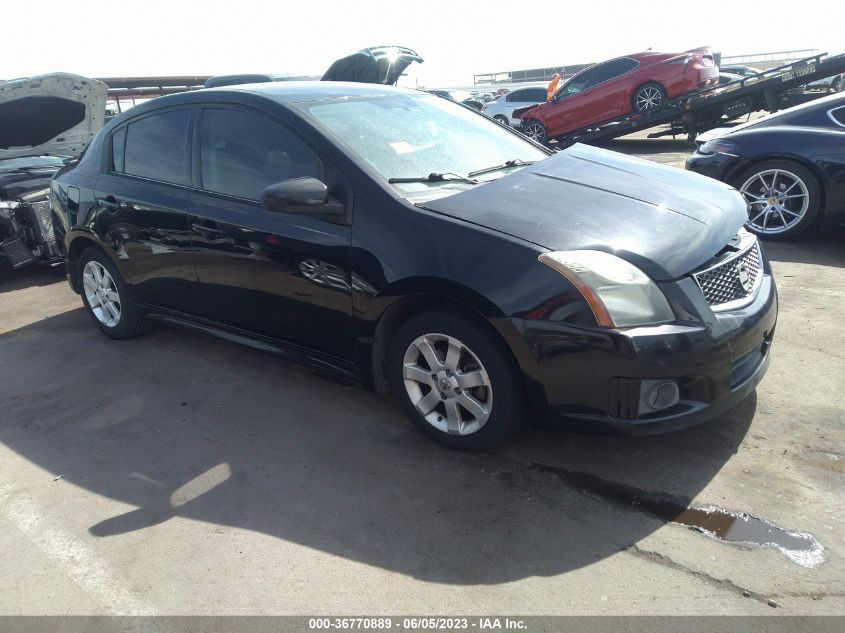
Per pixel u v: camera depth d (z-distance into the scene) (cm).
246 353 421
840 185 531
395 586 222
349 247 292
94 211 417
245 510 267
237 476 291
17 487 294
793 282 477
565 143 1395
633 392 245
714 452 282
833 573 215
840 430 291
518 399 267
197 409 354
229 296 355
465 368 280
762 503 249
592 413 253
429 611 211
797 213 561
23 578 239
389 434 316
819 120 559
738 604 205
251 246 329
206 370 400
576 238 260
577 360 246
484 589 218
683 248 263
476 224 269
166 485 288
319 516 260
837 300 436
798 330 395
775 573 217
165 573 235
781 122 579
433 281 267
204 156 361
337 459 298
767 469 269
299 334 332
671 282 252
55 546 254
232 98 353
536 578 221
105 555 247
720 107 1180
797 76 1062
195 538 252
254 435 324
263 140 336
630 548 232
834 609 201
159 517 267
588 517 249
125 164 409
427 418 298
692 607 206
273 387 373
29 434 339
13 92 573
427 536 245
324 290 307
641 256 254
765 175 571
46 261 590
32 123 627
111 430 338
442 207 281
